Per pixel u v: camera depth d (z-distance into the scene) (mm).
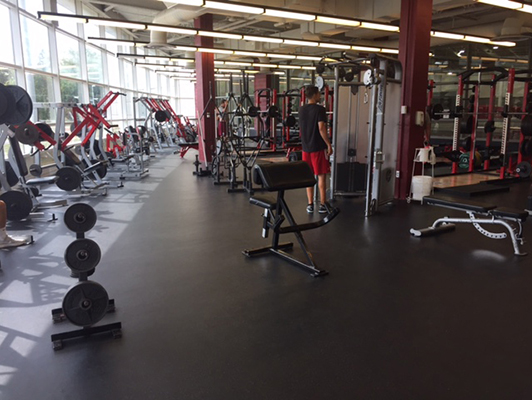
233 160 7223
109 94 7883
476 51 11305
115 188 7156
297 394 1864
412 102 5699
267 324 2498
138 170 9125
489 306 2713
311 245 3977
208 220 4953
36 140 5484
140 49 16344
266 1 7426
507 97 7383
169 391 1893
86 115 6836
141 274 3281
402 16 5629
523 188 7020
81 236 2455
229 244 4031
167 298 2857
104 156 8078
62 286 3076
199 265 3477
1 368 2072
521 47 10391
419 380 1957
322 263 3506
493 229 4504
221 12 7582
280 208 3570
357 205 5672
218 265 3477
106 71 12484
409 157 5863
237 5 5668
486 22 9836
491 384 1925
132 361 2129
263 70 15320
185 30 7254
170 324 2506
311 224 3594
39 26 8156
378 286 3037
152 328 2461
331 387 1912
